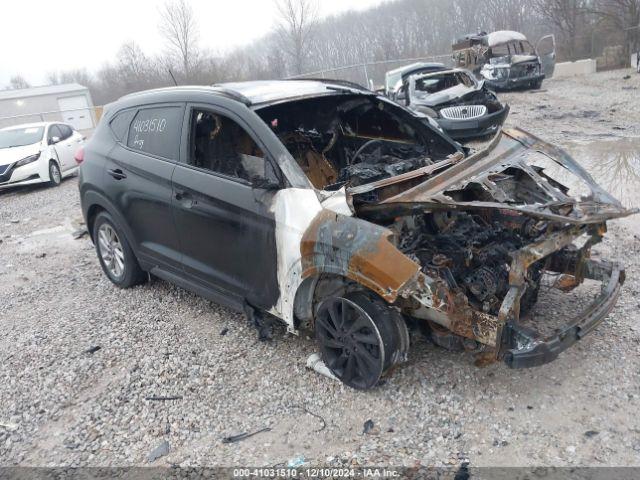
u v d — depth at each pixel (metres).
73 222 8.63
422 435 3.13
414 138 4.88
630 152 8.87
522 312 4.14
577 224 3.28
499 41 20.30
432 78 12.56
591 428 3.05
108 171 5.02
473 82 11.88
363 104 4.91
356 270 3.21
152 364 4.12
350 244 3.24
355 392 3.57
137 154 4.77
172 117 4.54
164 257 4.69
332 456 3.05
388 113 4.89
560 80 21.86
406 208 3.37
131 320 4.86
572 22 30.12
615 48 24.47
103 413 3.63
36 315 5.23
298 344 4.19
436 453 2.99
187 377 3.92
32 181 11.52
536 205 3.38
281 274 3.69
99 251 5.66
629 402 3.22
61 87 39.12
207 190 4.08
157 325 4.72
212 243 4.16
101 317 4.98
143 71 35.44
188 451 3.22
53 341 4.61
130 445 3.32
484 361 3.26
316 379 3.75
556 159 4.21
